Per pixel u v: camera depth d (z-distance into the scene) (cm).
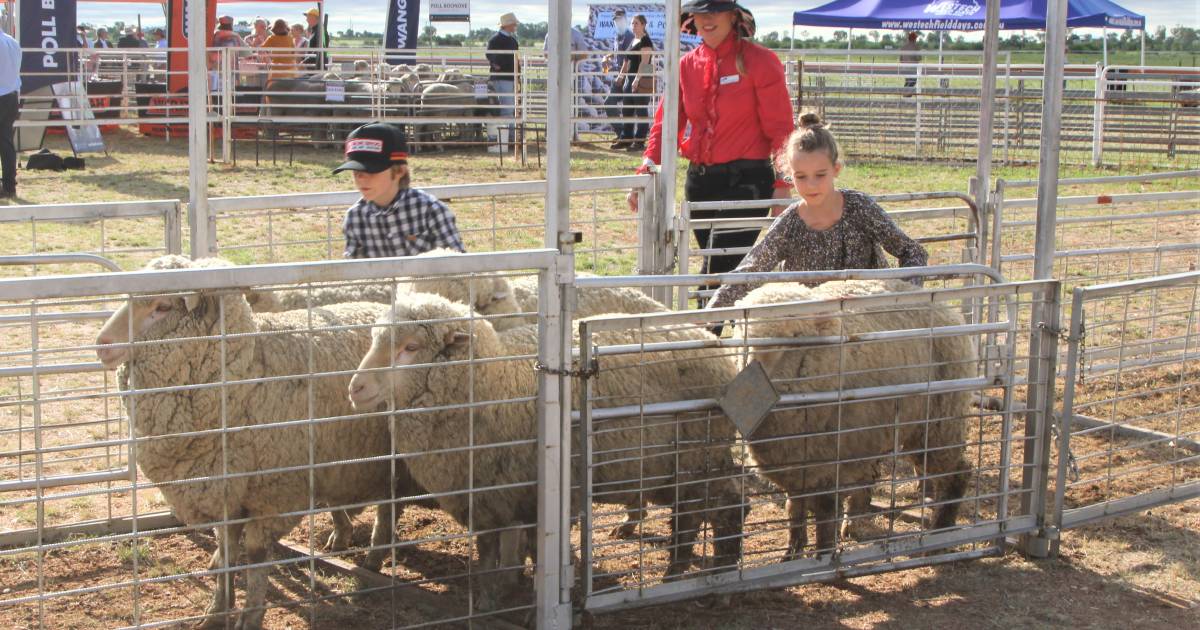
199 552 515
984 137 702
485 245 1197
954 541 493
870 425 484
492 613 415
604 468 447
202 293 388
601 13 2473
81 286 324
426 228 544
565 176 383
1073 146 2194
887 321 486
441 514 573
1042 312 492
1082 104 2248
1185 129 2178
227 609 421
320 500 470
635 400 446
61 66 1839
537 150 1947
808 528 537
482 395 430
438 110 2008
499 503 440
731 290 524
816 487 484
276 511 445
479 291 498
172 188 1516
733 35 706
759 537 539
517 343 448
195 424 414
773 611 456
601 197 1560
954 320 511
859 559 473
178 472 421
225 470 371
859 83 2870
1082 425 707
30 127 1806
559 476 402
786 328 456
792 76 2277
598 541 541
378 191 536
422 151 2041
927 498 592
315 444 443
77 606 454
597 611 423
